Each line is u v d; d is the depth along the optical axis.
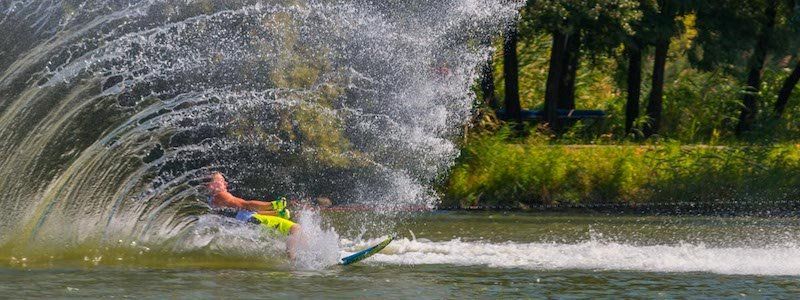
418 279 37.56
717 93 109.00
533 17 83.44
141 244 42.72
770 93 111.81
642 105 114.88
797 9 98.06
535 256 43.88
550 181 78.81
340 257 41.22
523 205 77.75
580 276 38.59
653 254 44.53
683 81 112.94
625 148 81.81
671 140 85.25
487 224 63.62
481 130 81.88
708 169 79.69
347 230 58.91
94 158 46.94
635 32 90.12
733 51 97.31
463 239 53.25
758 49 100.00
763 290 35.69
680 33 94.12
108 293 33.94
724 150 81.50
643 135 96.00
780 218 69.06
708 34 96.12
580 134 97.19
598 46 102.94
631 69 101.50
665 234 57.22
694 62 98.94
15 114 48.62
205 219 43.25
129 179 47.16
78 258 41.16
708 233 57.22
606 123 104.69
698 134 103.00
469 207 77.19
